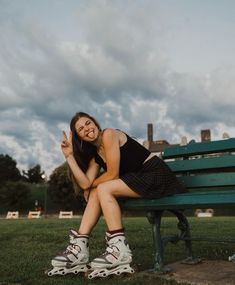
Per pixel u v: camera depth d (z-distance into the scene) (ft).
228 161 11.41
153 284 9.71
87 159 11.87
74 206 165.89
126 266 10.41
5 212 180.86
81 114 11.60
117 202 10.82
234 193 9.12
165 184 10.77
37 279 10.65
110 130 11.18
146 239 20.68
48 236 23.40
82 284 9.73
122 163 11.15
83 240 10.98
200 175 11.86
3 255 15.80
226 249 16.21
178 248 16.66
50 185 171.32
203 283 9.74
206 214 107.76
